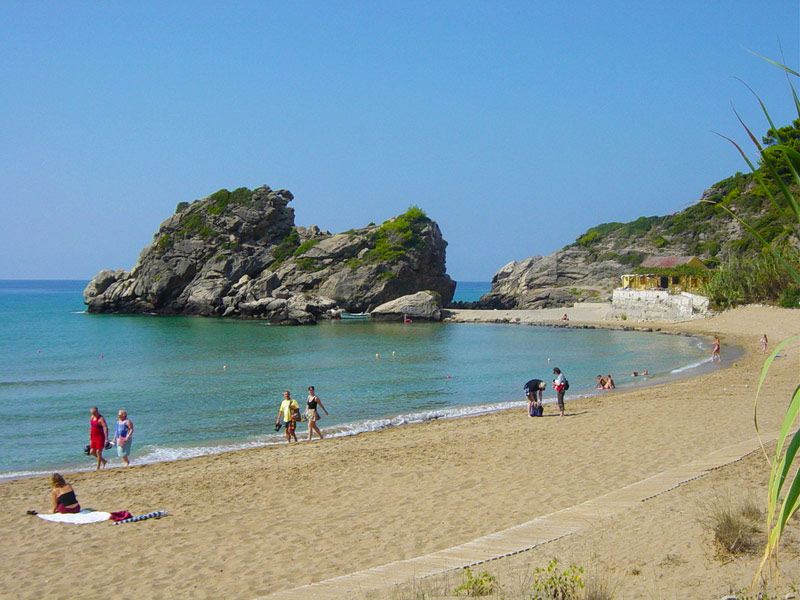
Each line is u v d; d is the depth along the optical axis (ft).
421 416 97.25
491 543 34.60
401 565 32.81
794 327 203.21
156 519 46.75
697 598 23.76
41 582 35.94
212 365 167.02
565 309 358.02
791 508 11.02
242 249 378.94
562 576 25.89
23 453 79.97
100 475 63.41
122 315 374.02
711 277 274.57
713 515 31.94
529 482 50.34
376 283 363.15
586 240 470.80
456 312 355.15
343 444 73.61
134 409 108.17
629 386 121.19
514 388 125.08
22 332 270.05
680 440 60.80
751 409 74.95
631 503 38.50
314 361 173.78
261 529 43.24
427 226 390.83
